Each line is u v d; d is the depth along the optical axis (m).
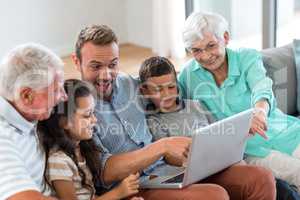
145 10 5.00
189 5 4.72
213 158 2.00
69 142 1.91
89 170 2.02
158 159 2.09
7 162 1.62
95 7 5.09
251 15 4.26
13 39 4.70
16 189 1.58
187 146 2.00
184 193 1.96
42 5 4.78
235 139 2.05
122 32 5.31
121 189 1.92
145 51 4.97
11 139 1.70
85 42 2.14
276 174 2.36
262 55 2.81
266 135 2.29
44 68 1.72
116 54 2.17
